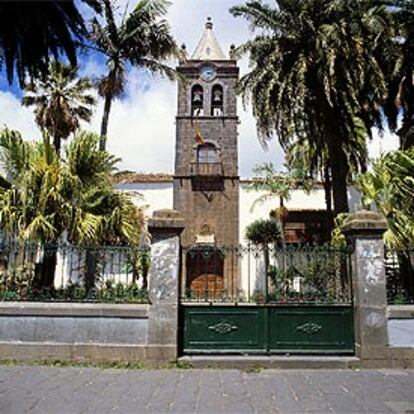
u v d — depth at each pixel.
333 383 7.00
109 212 12.21
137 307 8.26
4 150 11.66
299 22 14.84
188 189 27.08
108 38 18.58
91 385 6.77
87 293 8.59
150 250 8.52
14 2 6.30
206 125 28.47
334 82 14.38
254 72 15.98
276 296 8.69
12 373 7.40
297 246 8.86
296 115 15.73
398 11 16.77
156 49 18.95
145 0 18.56
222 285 9.48
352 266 8.55
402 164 11.33
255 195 27.31
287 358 8.17
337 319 8.52
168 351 8.10
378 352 8.09
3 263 8.88
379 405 5.88
